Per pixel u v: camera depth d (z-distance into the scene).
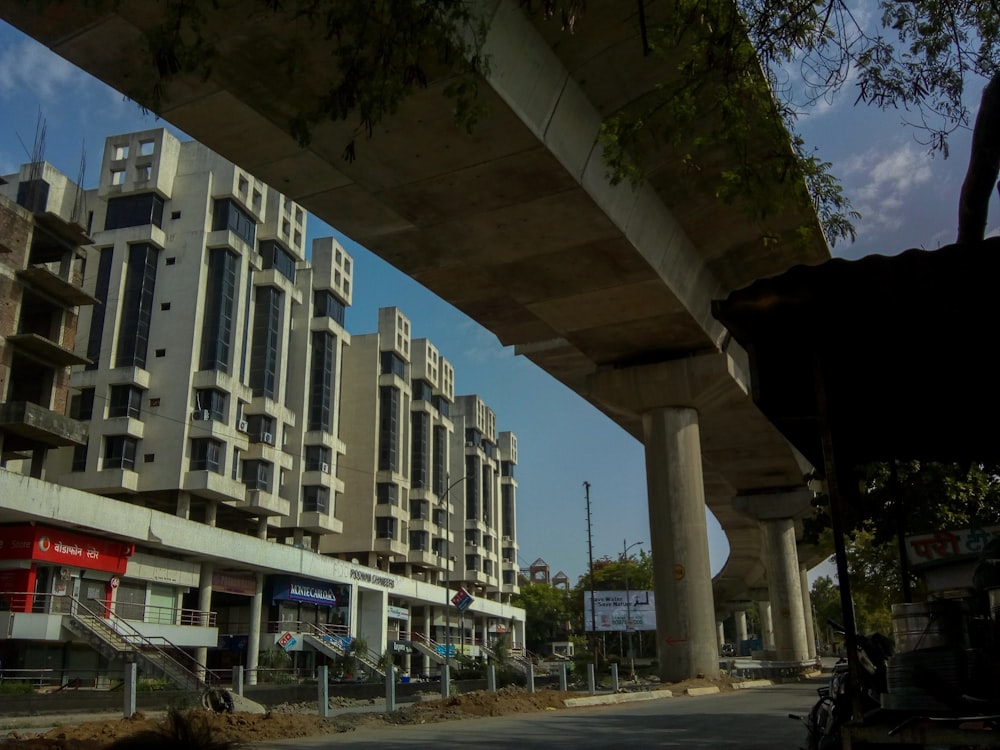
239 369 51.34
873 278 4.66
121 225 50.59
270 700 22.05
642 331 27.52
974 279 4.54
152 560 41.50
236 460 50.38
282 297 58.03
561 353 33.06
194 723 10.90
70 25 14.33
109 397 46.91
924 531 15.78
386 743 10.99
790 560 49.00
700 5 8.48
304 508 59.47
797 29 7.91
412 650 68.88
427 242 22.58
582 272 22.72
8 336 35.38
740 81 8.95
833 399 5.77
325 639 55.41
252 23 13.52
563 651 106.75
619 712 16.86
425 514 80.06
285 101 15.53
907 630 4.82
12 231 36.25
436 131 16.20
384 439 73.00
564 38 15.95
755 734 11.94
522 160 17.20
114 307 48.47
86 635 33.78
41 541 34.38
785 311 4.89
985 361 5.24
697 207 22.28
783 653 47.12
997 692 4.30
